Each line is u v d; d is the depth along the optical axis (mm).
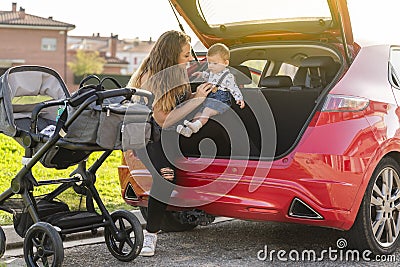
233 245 5578
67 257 5172
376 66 5266
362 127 4871
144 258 5172
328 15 5449
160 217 5098
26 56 54562
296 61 6145
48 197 5055
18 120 5191
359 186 4848
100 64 64562
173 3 5746
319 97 4938
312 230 6121
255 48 5914
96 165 5145
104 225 4996
